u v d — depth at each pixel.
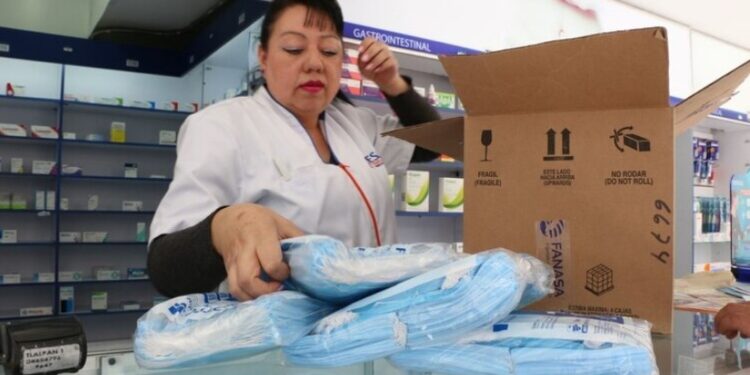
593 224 0.73
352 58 3.44
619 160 0.71
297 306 0.57
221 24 4.65
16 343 0.47
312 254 0.56
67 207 5.11
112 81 5.45
